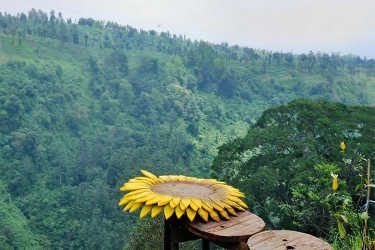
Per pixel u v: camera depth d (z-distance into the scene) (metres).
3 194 52.00
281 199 16.25
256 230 2.54
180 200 2.79
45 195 55.97
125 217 42.91
